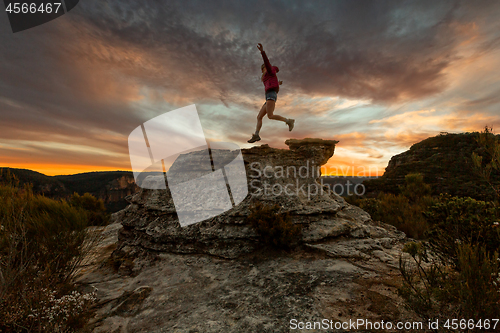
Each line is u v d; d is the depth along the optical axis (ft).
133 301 10.36
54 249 11.51
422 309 6.81
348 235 16.40
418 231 22.08
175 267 14.37
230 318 8.25
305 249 14.82
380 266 11.76
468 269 6.53
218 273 12.94
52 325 7.42
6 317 7.15
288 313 8.09
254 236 15.43
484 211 9.58
